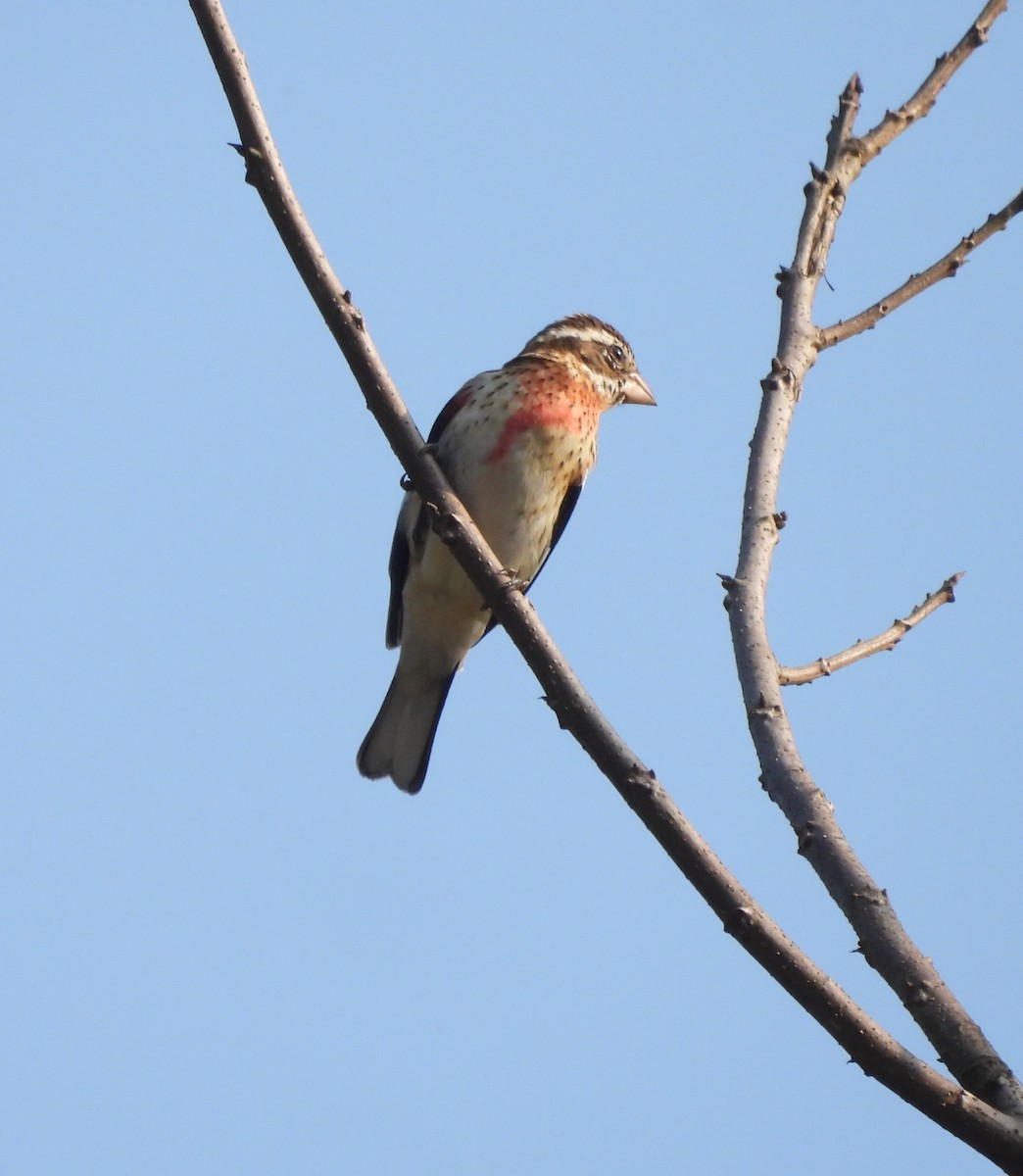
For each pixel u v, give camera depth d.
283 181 6.95
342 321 7.27
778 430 7.27
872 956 6.02
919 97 8.02
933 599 7.45
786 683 6.88
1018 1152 5.49
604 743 6.45
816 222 7.75
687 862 5.98
